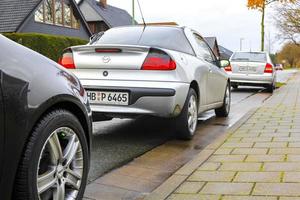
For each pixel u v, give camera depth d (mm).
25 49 3215
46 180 3193
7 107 2816
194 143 6285
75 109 3580
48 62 3379
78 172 3557
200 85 6746
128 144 6168
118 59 5875
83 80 5918
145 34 6844
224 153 5250
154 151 5777
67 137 3455
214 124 8023
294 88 18719
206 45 8023
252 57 16656
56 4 34688
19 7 30406
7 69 2895
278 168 4531
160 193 3928
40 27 32469
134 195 4098
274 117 8133
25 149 2969
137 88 5723
